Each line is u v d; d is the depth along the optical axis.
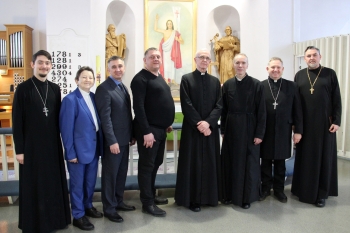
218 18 6.16
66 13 4.72
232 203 2.98
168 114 2.66
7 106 5.56
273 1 5.37
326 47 5.09
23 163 2.19
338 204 3.00
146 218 2.66
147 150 2.63
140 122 2.55
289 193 3.30
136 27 5.83
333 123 2.96
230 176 2.93
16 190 2.89
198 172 2.77
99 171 3.88
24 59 5.41
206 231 2.43
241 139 2.83
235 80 2.89
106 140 2.46
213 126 2.70
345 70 4.91
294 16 5.43
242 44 5.86
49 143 2.26
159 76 2.71
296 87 3.03
